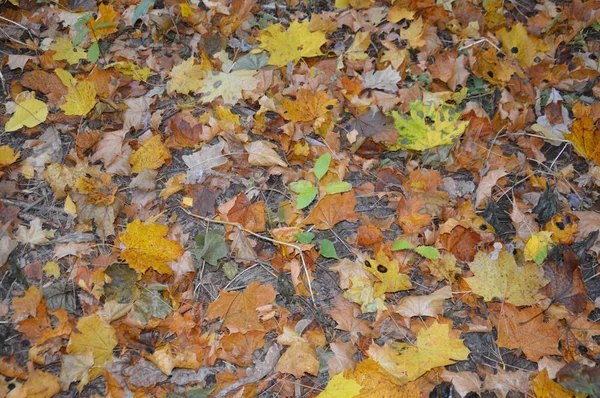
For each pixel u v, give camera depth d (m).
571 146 1.70
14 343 1.39
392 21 1.87
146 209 1.56
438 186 1.61
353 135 1.64
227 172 1.61
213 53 1.78
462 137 1.67
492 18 1.91
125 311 1.42
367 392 1.36
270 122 1.67
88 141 1.60
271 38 1.75
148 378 1.37
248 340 1.42
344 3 1.90
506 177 1.65
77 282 1.46
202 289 1.48
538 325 1.44
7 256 1.46
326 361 1.40
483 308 1.48
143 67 1.74
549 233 1.53
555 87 1.79
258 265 1.52
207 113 1.67
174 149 1.64
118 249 1.49
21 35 1.77
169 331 1.43
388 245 1.52
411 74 1.79
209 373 1.40
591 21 1.89
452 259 1.51
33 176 1.57
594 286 1.51
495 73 1.76
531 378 1.41
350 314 1.45
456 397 1.38
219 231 1.53
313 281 1.50
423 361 1.38
